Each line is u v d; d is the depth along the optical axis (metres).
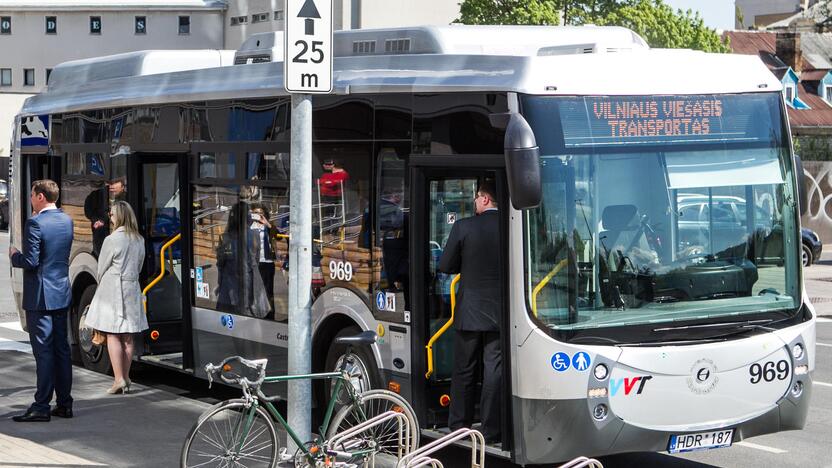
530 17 48.34
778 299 8.96
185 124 12.38
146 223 13.34
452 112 8.98
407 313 9.46
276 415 7.98
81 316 14.23
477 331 8.89
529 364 8.31
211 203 12.00
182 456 7.73
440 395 9.48
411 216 9.31
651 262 8.55
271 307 11.13
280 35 12.09
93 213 13.96
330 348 10.41
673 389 8.45
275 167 11.02
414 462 7.62
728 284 8.77
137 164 13.21
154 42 82.12
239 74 11.62
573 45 9.05
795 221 9.09
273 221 11.05
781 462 9.88
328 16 8.05
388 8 65.62
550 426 8.28
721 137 8.88
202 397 12.73
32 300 10.67
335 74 10.33
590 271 8.40
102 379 13.40
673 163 8.70
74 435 10.38
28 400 11.91
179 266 13.43
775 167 9.05
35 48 86.56
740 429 8.70
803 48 60.25
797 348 8.91
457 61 9.16
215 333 12.02
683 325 8.55
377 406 8.27
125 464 9.38
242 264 11.53
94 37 84.94
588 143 8.48
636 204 8.56
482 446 7.93
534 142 7.93
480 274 8.88
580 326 8.32
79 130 14.41
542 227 8.34
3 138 71.94
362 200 9.98
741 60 9.13
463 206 9.54
